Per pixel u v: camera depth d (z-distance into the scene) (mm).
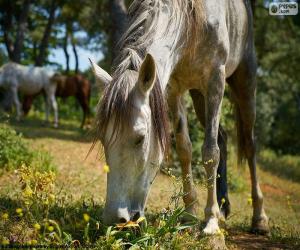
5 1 22281
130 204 2867
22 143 7852
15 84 16734
